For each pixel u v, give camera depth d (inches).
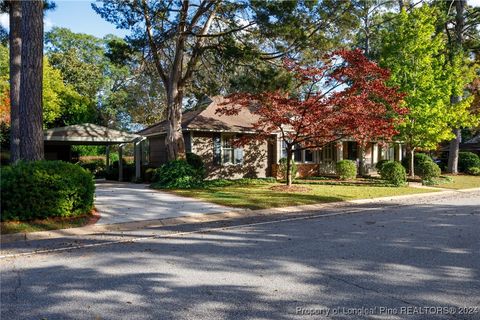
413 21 719.1
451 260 198.5
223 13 611.2
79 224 307.1
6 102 1039.6
